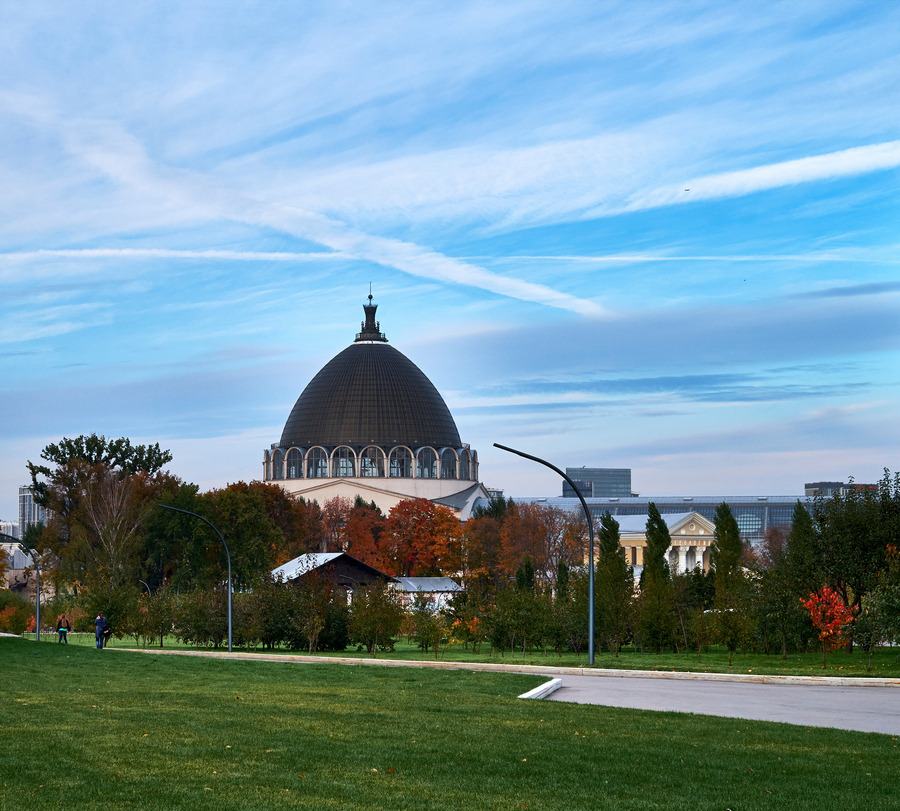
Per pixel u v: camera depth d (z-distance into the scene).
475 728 20.94
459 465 185.12
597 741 19.53
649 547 91.69
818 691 31.17
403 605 57.22
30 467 139.50
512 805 14.02
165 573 116.94
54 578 108.44
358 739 18.91
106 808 12.81
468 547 127.94
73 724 19.55
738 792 15.27
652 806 14.27
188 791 13.88
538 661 44.78
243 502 111.62
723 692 30.67
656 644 52.06
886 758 18.31
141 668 35.88
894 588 42.00
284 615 54.88
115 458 144.88
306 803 13.53
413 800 14.05
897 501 49.31
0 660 36.94
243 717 21.53
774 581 50.47
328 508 158.25
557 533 130.00
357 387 181.50
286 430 186.50
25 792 13.39
